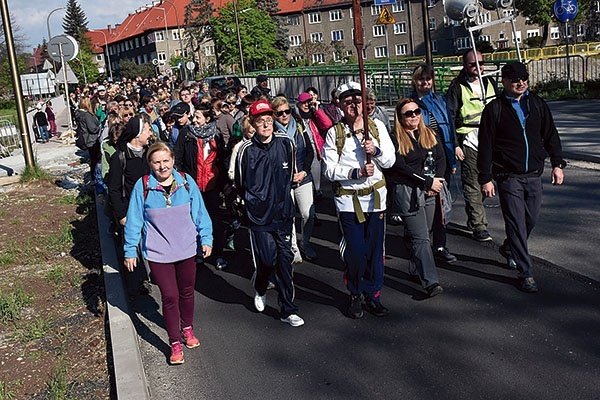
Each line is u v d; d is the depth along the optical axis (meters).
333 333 5.26
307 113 8.25
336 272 6.70
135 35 111.50
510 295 5.62
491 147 5.55
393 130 5.61
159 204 4.86
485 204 8.70
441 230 6.48
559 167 5.54
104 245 7.99
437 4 74.69
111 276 6.81
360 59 4.90
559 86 22.81
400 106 5.54
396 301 5.76
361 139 5.15
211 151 7.05
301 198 6.96
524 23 75.19
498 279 6.01
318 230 8.27
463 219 8.06
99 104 17.20
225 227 7.97
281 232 5.41
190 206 4.99
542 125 5.54
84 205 11.82
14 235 9.93
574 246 6.64
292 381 4.56
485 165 5.56
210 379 4.72
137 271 6.90
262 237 5.40
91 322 6.18
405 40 78.19
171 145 8.41
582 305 5.27
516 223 5.56
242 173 5.33
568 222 7.49
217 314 5.92
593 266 6.05
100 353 5.46
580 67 24.00
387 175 5.57
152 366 5.02
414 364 4.61
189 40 88.44
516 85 5.34
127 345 5.18
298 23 87.62
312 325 5.46
